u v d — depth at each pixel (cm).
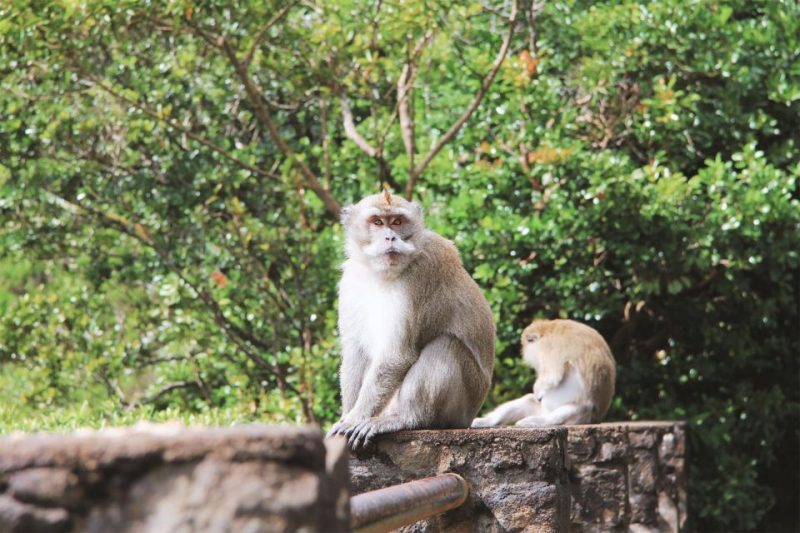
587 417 1052
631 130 1334
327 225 1367
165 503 222
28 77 1231
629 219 1253
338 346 1231
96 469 224
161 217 1298
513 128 1341
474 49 1363
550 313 1361
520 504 610
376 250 678
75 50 1139
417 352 690
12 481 225
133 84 1257
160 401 1340
